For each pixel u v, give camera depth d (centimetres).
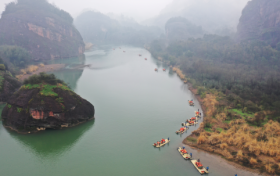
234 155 5034
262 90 9181
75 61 19300
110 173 4531
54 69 15462
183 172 4575
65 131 6209
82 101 6769
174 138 5988
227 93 9381
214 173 4525
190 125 6831
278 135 5628
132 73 14650
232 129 6041
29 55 16788
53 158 5066
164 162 4919
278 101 7719
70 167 4731
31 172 4559
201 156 5116
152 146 5578
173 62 17325
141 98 9519
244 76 11281
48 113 6084
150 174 4509
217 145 5441
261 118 6625
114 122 6975
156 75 14188
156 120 7212
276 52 14538
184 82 12388
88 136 6059
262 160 4788
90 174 4503
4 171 4578
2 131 6128
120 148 5484
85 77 13225
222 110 7550
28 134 5997
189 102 8888
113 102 8900
